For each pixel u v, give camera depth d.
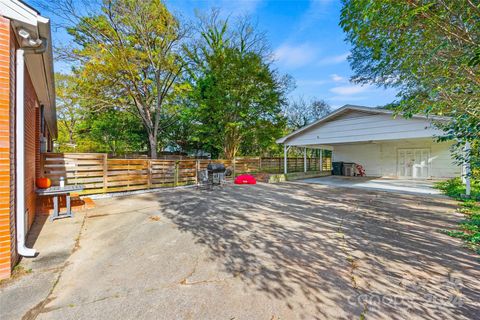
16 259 2.90
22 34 2.91
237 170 14.30
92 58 11.04
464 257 3.04
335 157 16.55
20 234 2.98
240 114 14.08
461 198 6.80
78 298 2.20
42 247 3.42
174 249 3.37
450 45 2.47
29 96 4.18
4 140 2.62
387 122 9.50
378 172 14.71
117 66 11.47
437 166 12.59
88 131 19.53
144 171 8.76
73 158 6.82
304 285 2.41
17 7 2.70
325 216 5.19
